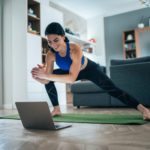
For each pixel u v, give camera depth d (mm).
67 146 1126
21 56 4672
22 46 4668
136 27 7793
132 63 3701
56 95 2553
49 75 1764
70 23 7586
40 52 4957
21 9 4746
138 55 7383
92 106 4375
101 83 2113
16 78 4723
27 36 4648
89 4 7270
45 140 1299
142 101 3562
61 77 1784
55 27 1849
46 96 4949
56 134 1485
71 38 6930
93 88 4027
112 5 7434
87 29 8531
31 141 1282
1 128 1837
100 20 8273
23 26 4688
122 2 7219
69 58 1938
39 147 1126
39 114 1675
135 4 7438
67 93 6070
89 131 1565
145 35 7391
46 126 1693
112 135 1388
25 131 1663
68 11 7562
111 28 8211
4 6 5016
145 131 1503
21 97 4609
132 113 2803
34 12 5105
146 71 3547
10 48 4859
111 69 3797
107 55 8227
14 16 4844
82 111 3324
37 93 4754
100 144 1142
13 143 1244
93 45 8125
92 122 2023
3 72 4926
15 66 4754
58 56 2027
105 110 3449
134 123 1848
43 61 5188
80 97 4203
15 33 4809
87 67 2035
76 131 1581
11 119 2480
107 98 3953
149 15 7613
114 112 3029
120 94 2113
